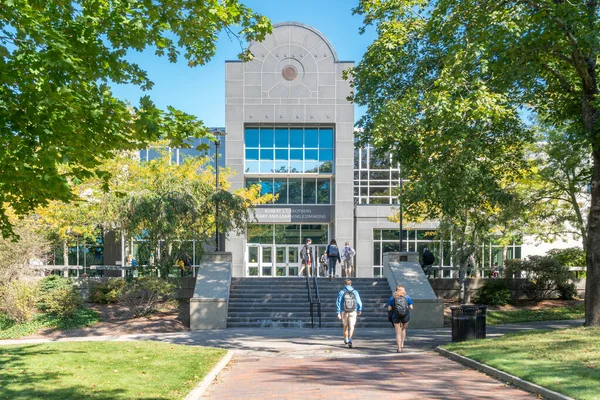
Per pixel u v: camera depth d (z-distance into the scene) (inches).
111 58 335.9
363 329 827.4
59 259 1588.3
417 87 727.1
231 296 960.9
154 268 966.4
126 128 325.4
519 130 825.5
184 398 328.5
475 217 1044.5
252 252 1601.9
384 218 1648.6
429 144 616.4
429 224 1628.9
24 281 871.1
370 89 800.3
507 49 583.5
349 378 411.8
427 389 360.5
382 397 336.5
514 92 721.6
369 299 947.3
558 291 1150.3
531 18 579.2
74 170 332.5
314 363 502.9
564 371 370.6
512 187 1102.4
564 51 589.0
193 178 1223.5
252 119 1583.4
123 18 336.2
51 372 406.3
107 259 1549.0
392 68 778.2
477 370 436.5
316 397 339.9
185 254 1031.0
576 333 532.1
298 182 1624.0
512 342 515.8
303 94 1593.3
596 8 567.8
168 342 677.9
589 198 1221.7
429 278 1141.7
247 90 1589.6
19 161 302.5
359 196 1769.2
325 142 1612.9
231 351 557.3
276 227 1617.9
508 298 1095.6
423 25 761.0
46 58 280.2
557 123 760.3
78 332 787.4
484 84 574.2
